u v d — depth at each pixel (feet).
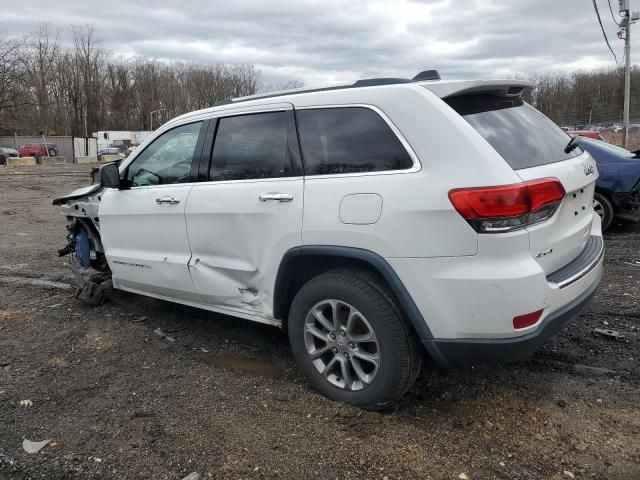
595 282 10.84
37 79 218.18
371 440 9.55
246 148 11.96
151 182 14.30
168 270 13.70
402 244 9.30
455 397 11.02
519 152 9.68
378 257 9.59
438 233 9.00
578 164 10.77
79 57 247.09
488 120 9.89
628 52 66.33
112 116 268.41
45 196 51.62
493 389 11.27
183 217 12.98
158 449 9.46
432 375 11.89
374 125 9.99
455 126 9.24
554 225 9.61
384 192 9.52
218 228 12.22
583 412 10.30
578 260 10.60
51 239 29.66
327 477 8.66
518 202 8.73
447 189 8.94
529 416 10.24
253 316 12.18
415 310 9.40
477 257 8.82
